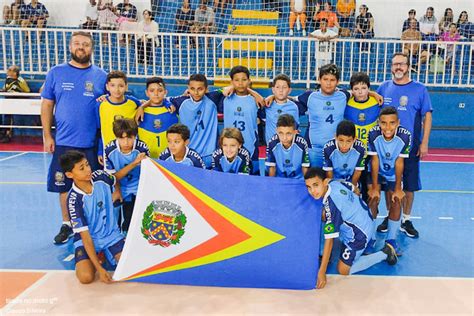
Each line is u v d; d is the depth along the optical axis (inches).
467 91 433.7
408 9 498.6
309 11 489.4
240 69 191.2
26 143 430.9
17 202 251.1
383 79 443.5
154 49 436.5
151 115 191.2
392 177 193.0
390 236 178.9
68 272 161.2
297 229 151.6
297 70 469.7
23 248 185.5
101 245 161.8
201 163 172.9
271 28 500.7
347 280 156.9
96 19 480.1
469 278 159.0
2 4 492.4
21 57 431.2
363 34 471.5
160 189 151.5
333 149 179.3
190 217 151.1
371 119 195.5
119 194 174.2
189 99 195.6
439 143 440.8
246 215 152.2
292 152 180.1
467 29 479.5
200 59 487.8
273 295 144.2
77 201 152.5
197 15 487.2
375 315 131.6
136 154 175.9
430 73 462.9
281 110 195.3
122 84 183.0
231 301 139.6
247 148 200.2
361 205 160.6
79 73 189.6
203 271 150.4
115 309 133.7
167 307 135.3
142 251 149.3
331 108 193.0
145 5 507.2
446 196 272.5
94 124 193.8
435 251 186.2
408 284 153.5
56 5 502.3
